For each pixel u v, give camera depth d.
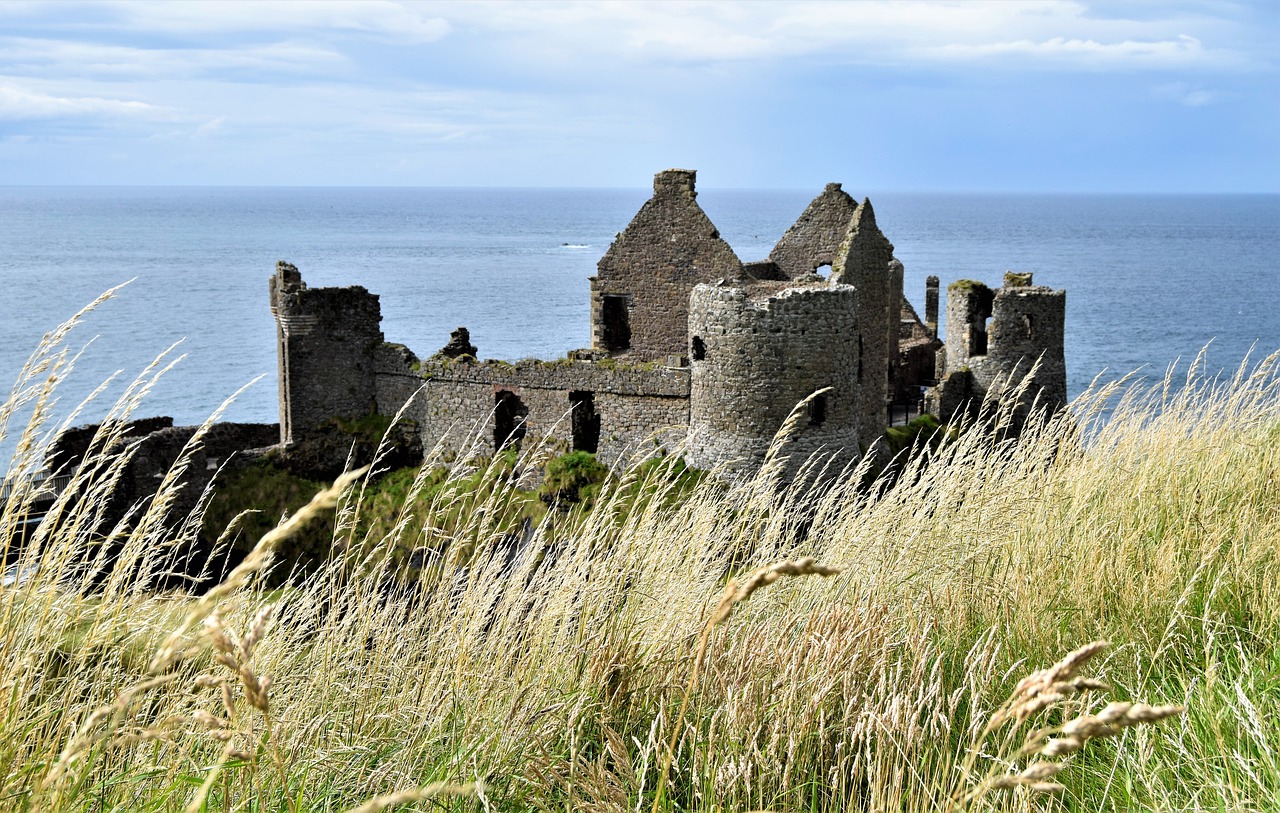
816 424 29.02
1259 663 6.99
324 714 6.56
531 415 35.50
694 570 7.76
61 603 5.94
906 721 6.07
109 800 5.36
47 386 5.99
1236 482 10.38
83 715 5.87
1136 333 108.00
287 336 36.03
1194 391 12.54
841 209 40.31
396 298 147.25
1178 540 8.91
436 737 6.34
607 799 5.87
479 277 182.50
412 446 37.53
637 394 33.75
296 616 7.36
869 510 9.20
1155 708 3.54
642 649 7.34
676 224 36.69
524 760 6.22
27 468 5.89
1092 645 3.75
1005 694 6.90
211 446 36.12
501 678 6.92
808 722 6.40
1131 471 10.50
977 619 8.18
